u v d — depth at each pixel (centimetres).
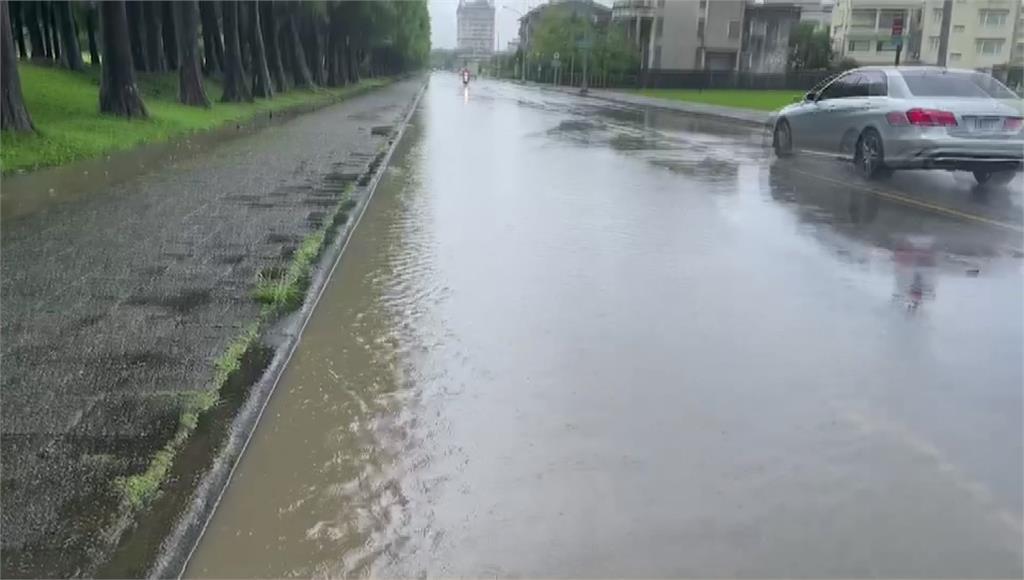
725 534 342
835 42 8519
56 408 426
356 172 1377
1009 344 558
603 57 8269
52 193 1119
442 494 372
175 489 354
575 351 546
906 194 1181
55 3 3875
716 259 798
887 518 354
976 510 360
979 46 7169
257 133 2162
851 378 499
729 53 8375
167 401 438
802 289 689
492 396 475
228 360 498
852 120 1320
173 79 3359
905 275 734
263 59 3666
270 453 408
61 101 2228
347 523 350
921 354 540
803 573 317
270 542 337
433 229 959
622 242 877
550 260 799
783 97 5516
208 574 317
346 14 5444
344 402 467
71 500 340
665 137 2281
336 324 605
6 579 290
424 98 5338
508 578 315
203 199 1085
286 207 1031
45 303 608
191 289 650
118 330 550
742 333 580
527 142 2116
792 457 404
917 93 1230
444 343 563
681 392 479
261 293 630
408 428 435
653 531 343
